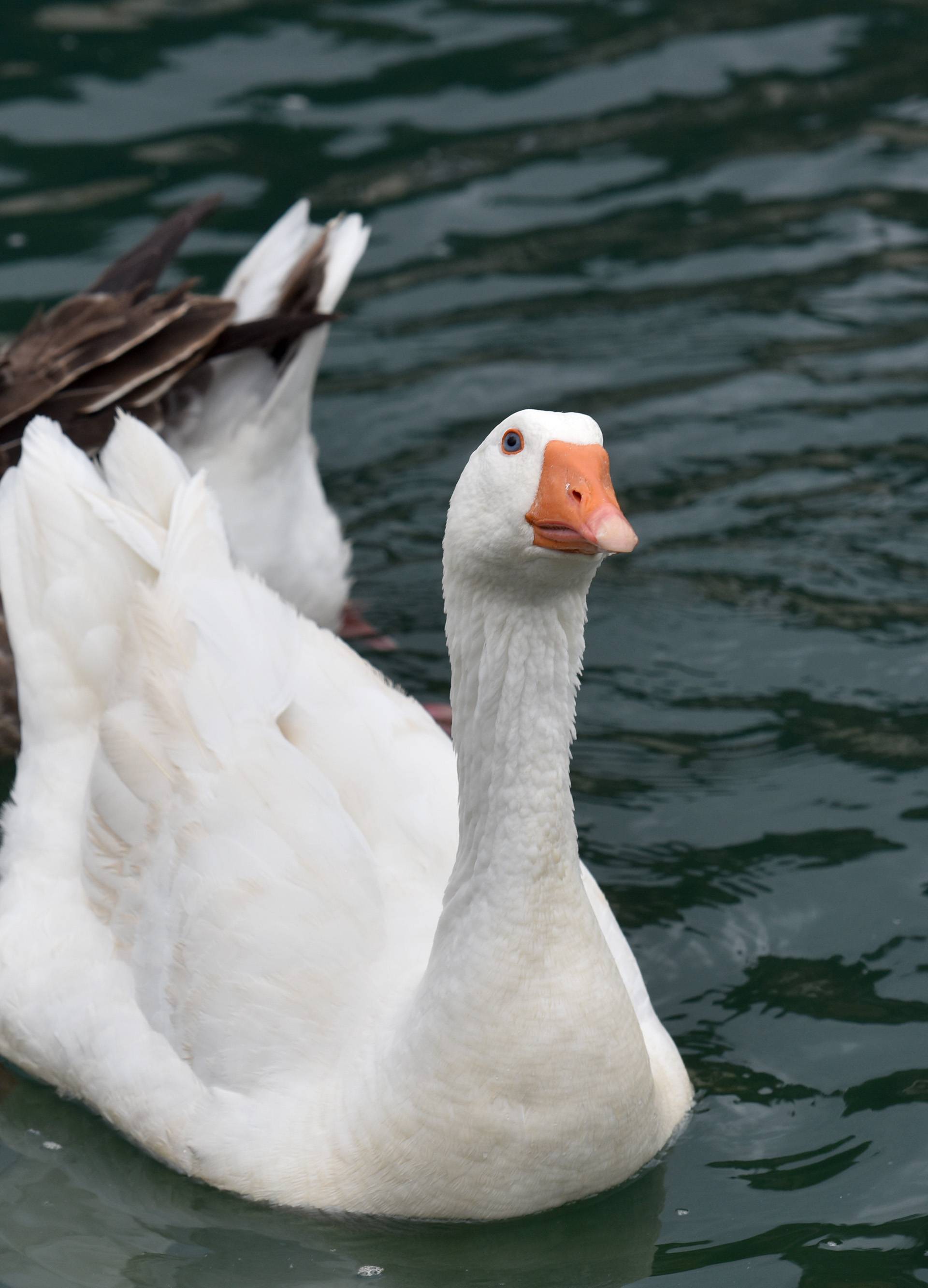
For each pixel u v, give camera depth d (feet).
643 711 36.91
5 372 35.81
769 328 48.39
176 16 61.67
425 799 27.76
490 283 50.31
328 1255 25.00
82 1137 27.81
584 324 48.67
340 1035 25.34
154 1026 26.78
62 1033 27.94
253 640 28.40
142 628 28.12
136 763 27.37
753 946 30.78
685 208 53.16
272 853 26.23
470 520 22.34
